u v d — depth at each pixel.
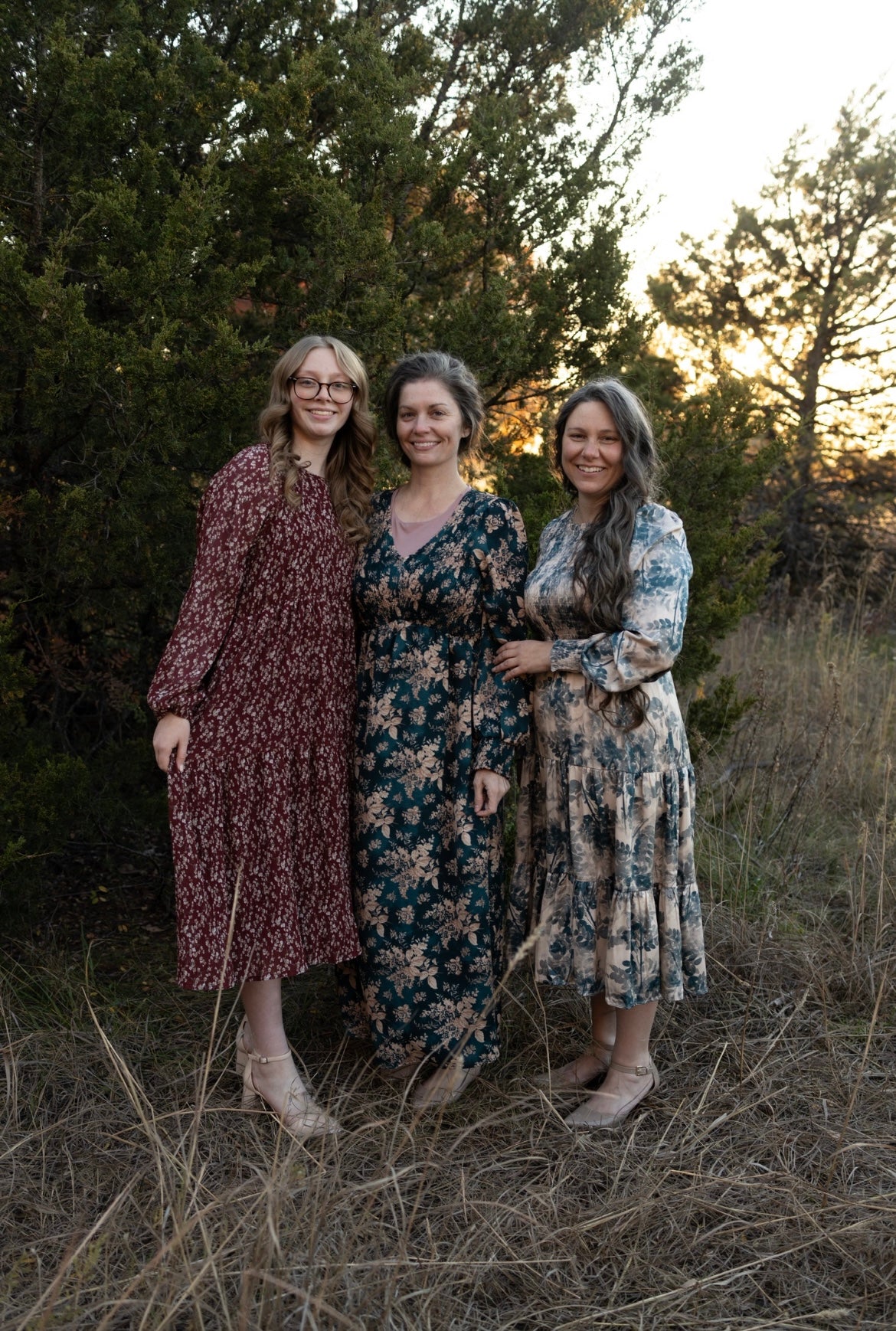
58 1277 1.58
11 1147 2.11
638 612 2.20
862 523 9.96
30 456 3.22
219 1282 1.61
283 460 2.25
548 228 3.84
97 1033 2.64
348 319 3.11
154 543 3.10
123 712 3.86
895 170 9.98
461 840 2.36
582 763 2.29
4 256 2.59
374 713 2.38
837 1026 2.80
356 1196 1.98
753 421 3.85
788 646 6.15
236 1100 2.42
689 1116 2.38
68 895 3.61
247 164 3.12
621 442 2.29
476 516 2.37
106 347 2.71
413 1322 1.70
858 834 4.09
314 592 2.28
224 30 3.64
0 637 2.73
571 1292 1.81
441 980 2.38
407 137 3.21
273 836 2.27
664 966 2.34
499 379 3.62
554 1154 2.26
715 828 3.85
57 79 2.87
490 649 2.40
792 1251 1.87
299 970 2.28
